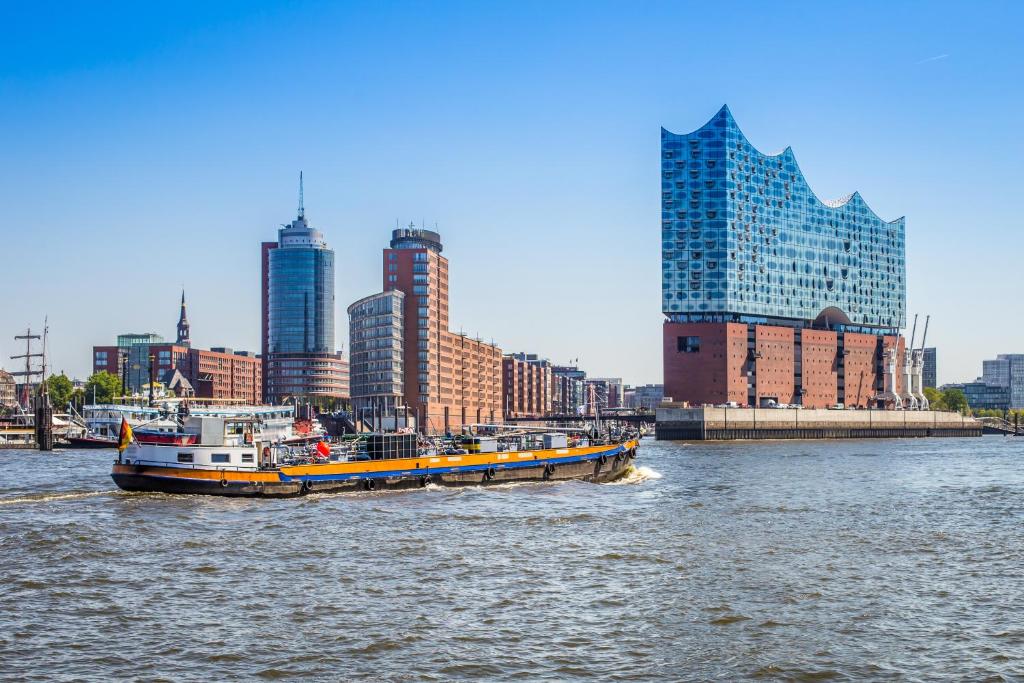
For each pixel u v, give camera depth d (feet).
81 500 340.59
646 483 456.45
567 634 175.01
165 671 154.40
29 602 195.83
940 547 263.08
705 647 168.35
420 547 254.27
